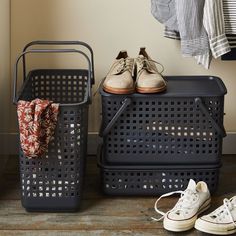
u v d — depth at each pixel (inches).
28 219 100.7
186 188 105.8
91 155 122.1
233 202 99.4
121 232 97.5
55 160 100.3
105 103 103.2
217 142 105.1
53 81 115.8
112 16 117.3
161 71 114.8
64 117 98.8
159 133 104.7
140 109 103.4
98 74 119.3
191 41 104.3
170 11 108.7
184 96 102.4
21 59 118.9
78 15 117.3
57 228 98.3
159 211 101.4
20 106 97.1
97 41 118.3
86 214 102.0
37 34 117.9
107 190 106.6
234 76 120.2
